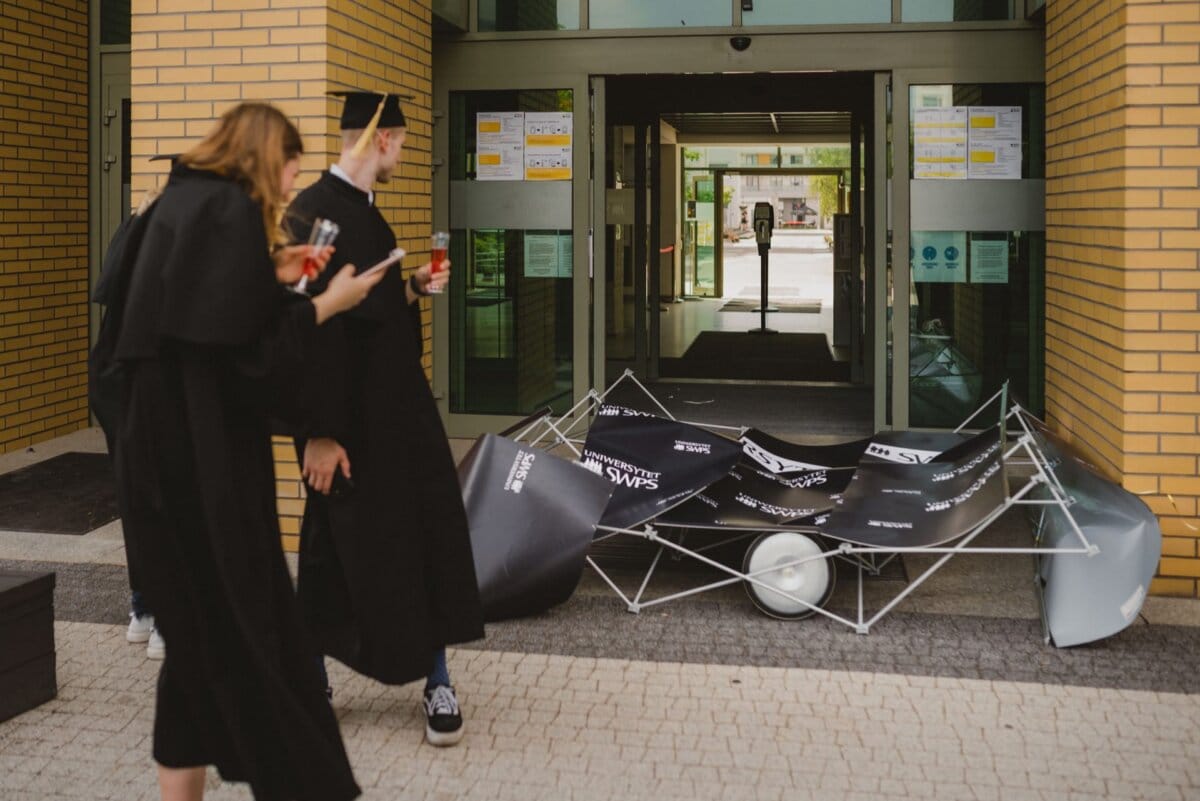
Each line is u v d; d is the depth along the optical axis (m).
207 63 5.80
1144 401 5.02
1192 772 3.50
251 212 2.57
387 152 3.58
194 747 2.71
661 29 8.08
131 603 4.79
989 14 7.74
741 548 5.84
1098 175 5.38
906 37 7.80
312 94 5.71
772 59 7.99
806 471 5.69
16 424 8.30
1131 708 3.97
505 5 8.23
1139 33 4.93
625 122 12.09
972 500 4.55
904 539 4.54
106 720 3.87
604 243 8.34
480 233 8.41
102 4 9.01
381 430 3.51
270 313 2.59
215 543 2.57
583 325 8.35
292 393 2.63
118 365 2.72
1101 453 5.37
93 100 9.05
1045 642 4.57
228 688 2.64
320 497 3.59
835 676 4.24
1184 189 4.93
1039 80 7.69
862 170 12.16
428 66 7.08
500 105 8.30
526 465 4.82
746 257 43.44
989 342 7.91
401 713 3.93
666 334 16.44
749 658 4.41
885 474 4.93
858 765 3.55
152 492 2.59
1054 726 3.82
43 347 8.59
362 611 3.53
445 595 3.65
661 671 4.29
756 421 9.54
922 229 7.88
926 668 4.32
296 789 2.64
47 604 3.99
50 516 6.50
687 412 9.98
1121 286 5.05
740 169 22.78
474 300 8.48
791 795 3.36
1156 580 5.09
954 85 7.78
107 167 9.07
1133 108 4.95
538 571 4.69
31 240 8.43
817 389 11.34
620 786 3.41
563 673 4.27
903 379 7.96
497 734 3.76
